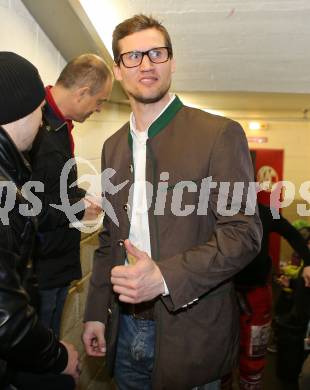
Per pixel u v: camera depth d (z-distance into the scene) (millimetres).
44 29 1526
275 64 1769
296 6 1400
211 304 1110
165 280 944
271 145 4672
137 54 1085
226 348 1142
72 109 1536
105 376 2410
